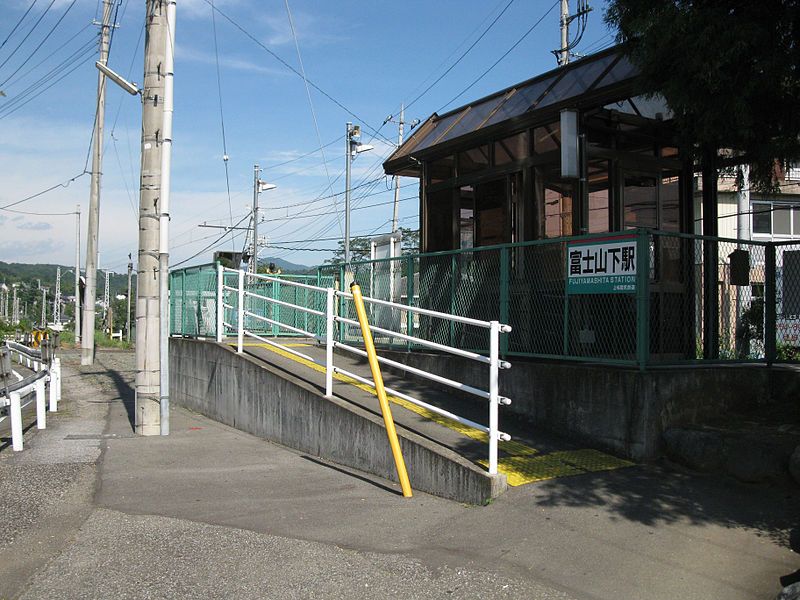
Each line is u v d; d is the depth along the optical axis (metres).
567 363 7.71
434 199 11.83
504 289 8.33
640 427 6.45
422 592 4.32
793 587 3.83
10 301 121.94
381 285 10.84
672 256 8.23
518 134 9.96
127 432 10.47
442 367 9.10
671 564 4.47
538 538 4.98
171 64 10.41
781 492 5.48
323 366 8.70
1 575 4.67
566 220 9.22
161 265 10.20
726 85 6.11
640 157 9.05
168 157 10.36
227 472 7.55
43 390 10.95
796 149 6.27
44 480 7.22
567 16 22.48
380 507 6.03
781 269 8.19
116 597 4.32
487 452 6.59
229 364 10.99
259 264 39.69
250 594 4.35
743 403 7.14
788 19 5.87
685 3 6.45
